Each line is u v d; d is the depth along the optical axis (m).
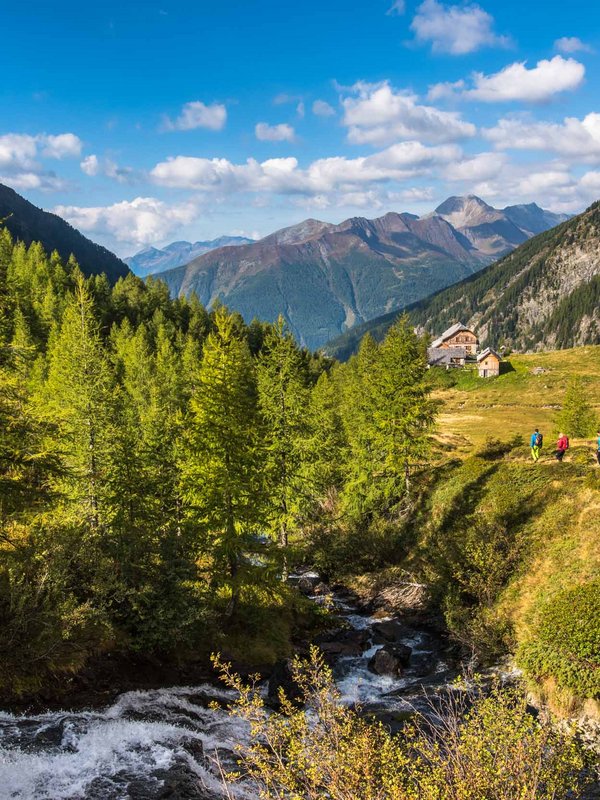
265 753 7.73
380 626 27.03
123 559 19.17
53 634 15.62
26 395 16.84
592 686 15.36
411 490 40.66
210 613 20.77
